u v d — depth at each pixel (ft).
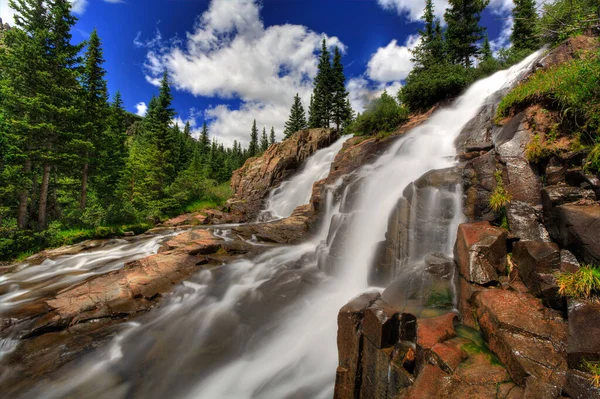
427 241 23.56
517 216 17.85
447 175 24.39
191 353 22.77
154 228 71.41
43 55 58.75
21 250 51.93
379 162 48.01
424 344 12.69
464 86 59.88
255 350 22.82
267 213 88.12
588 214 12.96
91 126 67.15
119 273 34.45
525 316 12.31
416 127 54.75
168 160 97.14
